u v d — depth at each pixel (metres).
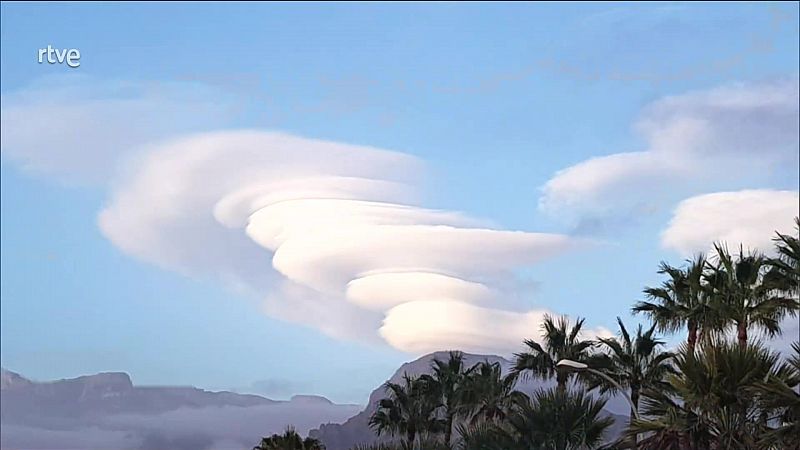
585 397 34.00
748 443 24.64
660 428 25.73
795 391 23.97
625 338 41.34
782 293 35.81
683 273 39.69
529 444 33.88
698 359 25.45
